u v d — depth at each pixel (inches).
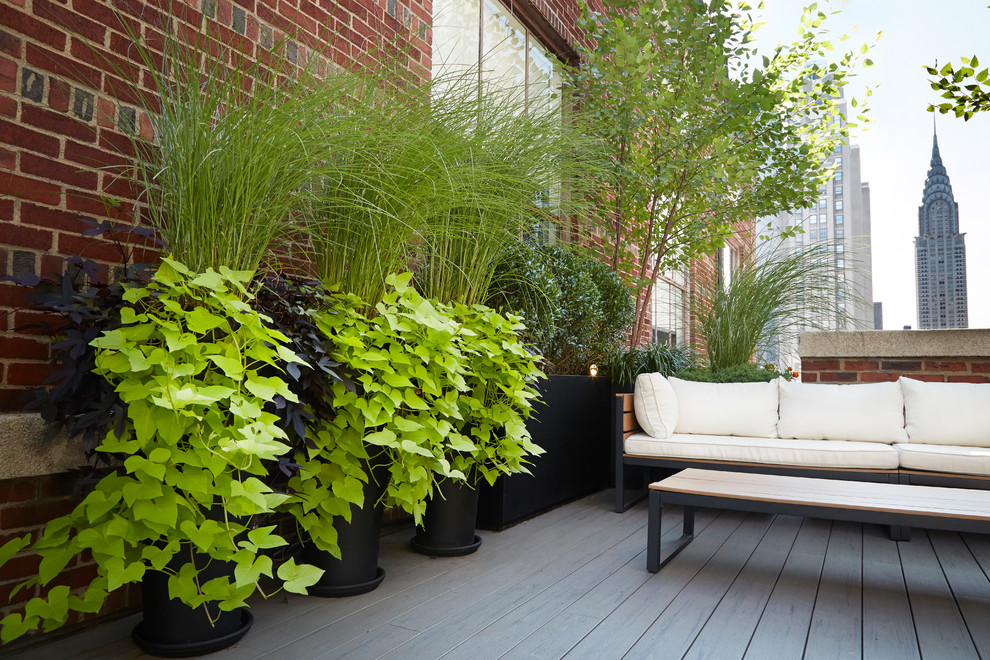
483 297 112.0
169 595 59.8
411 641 68.9
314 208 81.1
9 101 67.6
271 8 98.3
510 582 89.7
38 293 58.8
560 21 193.8
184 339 58.6
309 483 76.0
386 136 79.0
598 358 173.5
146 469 55.4
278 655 64.8
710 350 184.2
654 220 195.2
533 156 103.3
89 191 74.7
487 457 104.2
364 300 87.5
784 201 189.2
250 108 68.6
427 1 136.7
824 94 198.2
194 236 65.5
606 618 76.6
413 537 112.0
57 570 56.9
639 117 171.6
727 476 108.0
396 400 77.8
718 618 77.1
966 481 115.3
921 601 84.2
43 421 62.4
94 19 75.7
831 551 109.7
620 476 140.6
